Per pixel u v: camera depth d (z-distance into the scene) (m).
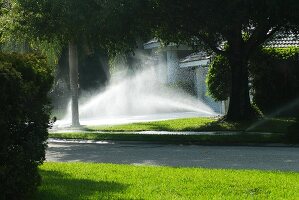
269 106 27.39
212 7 19.05
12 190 7.20
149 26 21.25
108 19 19.22
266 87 27.45
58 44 26.44
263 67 27.48
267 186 8.81
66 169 11.50
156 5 20.06
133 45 21.72
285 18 20.14
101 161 14.06
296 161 12.80
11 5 24.97
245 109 23.80
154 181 9.54
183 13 19.94
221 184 9.05
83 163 12.80
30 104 7.57
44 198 8.08
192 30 21.77
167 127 24.16
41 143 7.78
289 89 27.14
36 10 20.84
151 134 20.45
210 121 25.83
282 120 23.88
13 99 7.25
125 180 9.77
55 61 27.12
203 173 10.41
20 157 7.27
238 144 17.45
